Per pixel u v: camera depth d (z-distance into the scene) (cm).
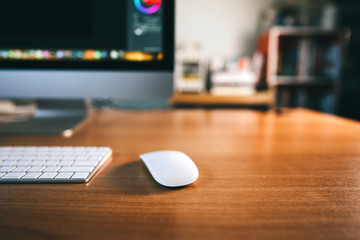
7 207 24
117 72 62
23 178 30
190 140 54
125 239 19
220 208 25
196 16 253
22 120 71
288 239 19
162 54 62
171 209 24
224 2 253
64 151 39
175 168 31
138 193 28
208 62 258
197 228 21
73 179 30
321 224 22
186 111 102
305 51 229
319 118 85
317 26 244
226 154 44
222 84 219
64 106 77
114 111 101
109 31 61
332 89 237
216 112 100
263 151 46
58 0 60
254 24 256
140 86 63
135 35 62
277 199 27
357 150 47
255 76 233
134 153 44
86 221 22
